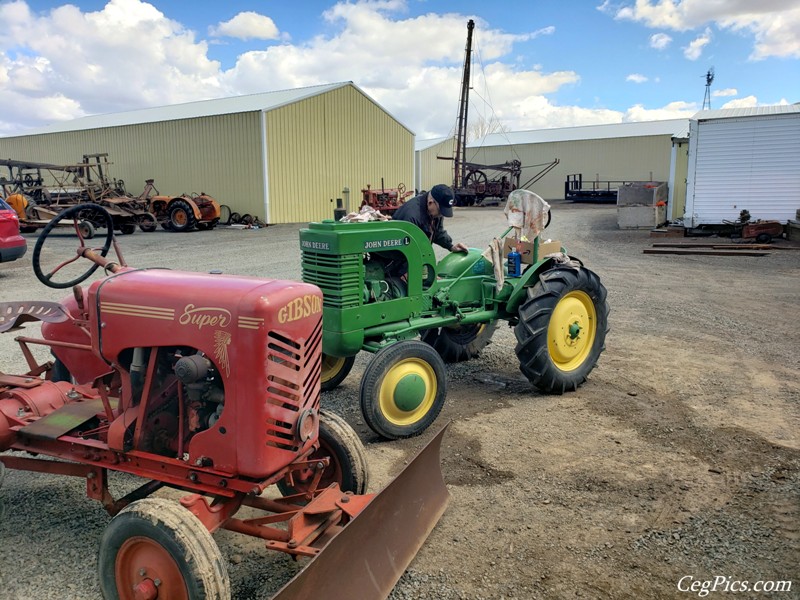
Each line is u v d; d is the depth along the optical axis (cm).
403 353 413
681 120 4328
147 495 305
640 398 493
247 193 2202
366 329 432
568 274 501
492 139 4622
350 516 263
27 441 305
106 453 278
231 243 1563
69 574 279
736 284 980
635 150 3994
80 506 340
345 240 408
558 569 281
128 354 275
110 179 2577
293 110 2234
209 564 222
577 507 333
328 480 315
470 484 360
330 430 310
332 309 418
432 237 514
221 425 248
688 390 509
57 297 848
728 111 1666
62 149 2733
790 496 338
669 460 385
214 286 255
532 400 494
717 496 340
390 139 2762
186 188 2362
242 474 247
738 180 1543
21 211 1742
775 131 1488
